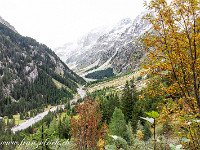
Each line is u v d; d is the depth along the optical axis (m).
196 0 4.58
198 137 3.68
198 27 4.72
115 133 20.88
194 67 4.96
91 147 8.53
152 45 5.59
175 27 5.21
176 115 4.84
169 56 5.28
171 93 5.55
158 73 5.71
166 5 5.16
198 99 4.75
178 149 2.00
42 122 7.16
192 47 5.15
